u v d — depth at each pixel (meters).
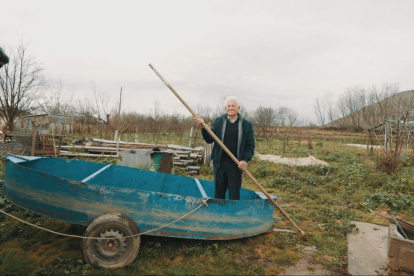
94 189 2.45
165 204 2.56
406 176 6.82
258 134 23.20
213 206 2.71
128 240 2.40
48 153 8.09
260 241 3.12
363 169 7.64
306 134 29.20
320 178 6.69
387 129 10.70
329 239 3.28
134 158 6.05
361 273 2.52
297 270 2.57
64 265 2.35
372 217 4.23
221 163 3.20
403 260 2.38
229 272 2.41
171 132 20.39
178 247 2.80
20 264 2.27
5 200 3.84
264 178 7.09
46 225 3.20
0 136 10.21
